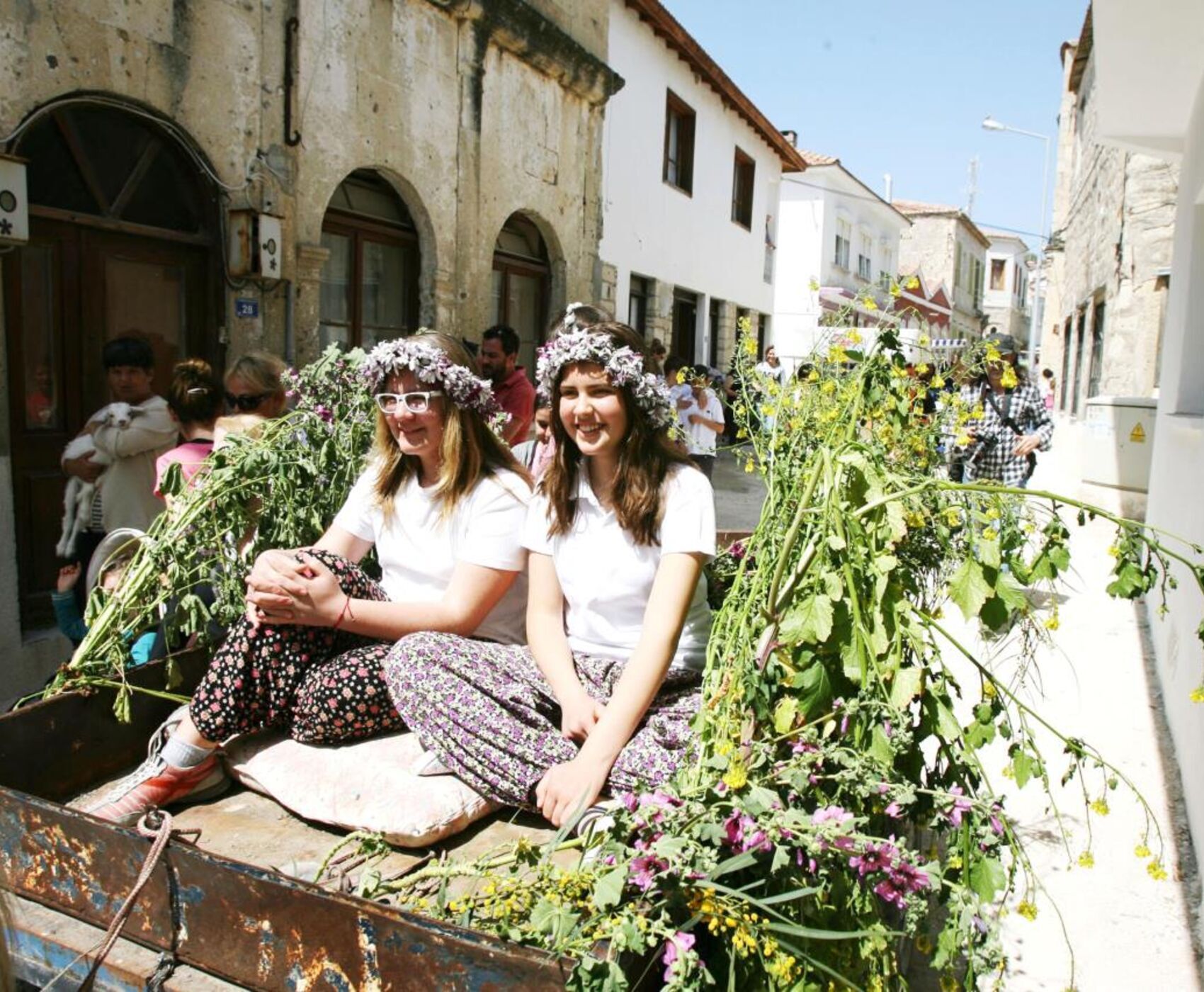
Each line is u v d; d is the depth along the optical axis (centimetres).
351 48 634
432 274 750
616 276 1177
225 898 155
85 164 473
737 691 176
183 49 506
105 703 245
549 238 939
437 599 262
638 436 232
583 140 967
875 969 171
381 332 728
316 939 148
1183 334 488
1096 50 447
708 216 1467
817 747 176
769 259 1811
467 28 753
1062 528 189
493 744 212
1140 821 326
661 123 1259
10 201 418
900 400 236
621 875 146
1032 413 621
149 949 170
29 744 221
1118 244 1016
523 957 133
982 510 196
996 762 369
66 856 172
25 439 458
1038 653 483
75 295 473
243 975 156
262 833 215
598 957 138
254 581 230
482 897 157
